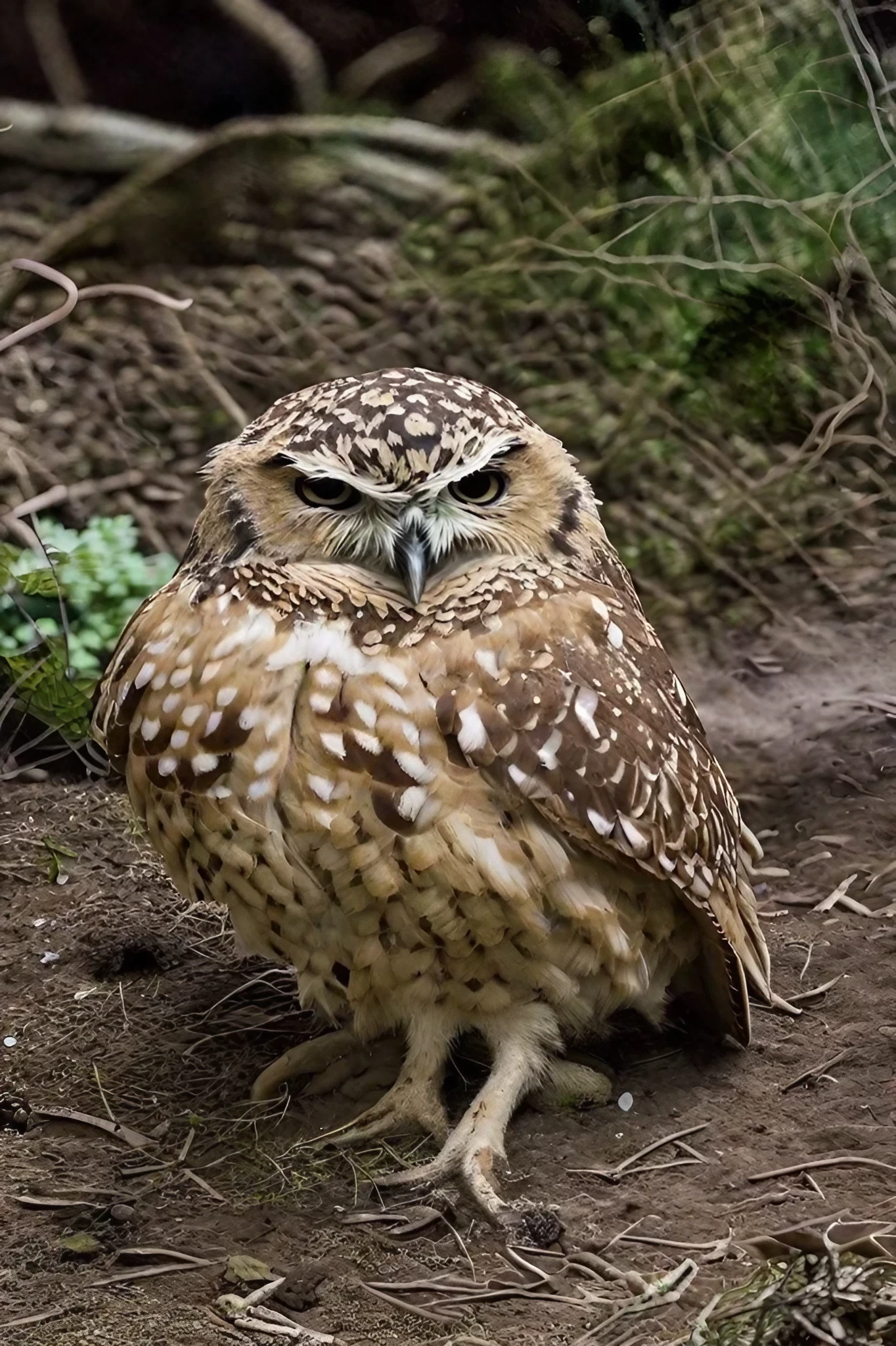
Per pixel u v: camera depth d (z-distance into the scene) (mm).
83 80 14758
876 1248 5035
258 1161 5918
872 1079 6293
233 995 7074
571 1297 5164
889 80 12555
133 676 5781
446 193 13508
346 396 5555
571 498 5871
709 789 6164
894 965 7172
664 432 11766
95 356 12188
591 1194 5680
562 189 13133
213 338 12547
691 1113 6133
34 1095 6391
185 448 11578
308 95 14531
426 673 5449
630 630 6094
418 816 5395
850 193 11570
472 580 5574
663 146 12930
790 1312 4773
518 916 5539
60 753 9406
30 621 9672
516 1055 5965
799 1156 5848
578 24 14141
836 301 11867
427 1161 5840
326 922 5680
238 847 5582
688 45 12992
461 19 14391
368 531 5445
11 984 7191
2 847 8391
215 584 5660
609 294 12352
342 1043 6410
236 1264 5301
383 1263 5352
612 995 6012
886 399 11734
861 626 10516
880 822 8484
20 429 11477
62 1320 5074
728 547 11133
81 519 10906
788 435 11812
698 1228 5469
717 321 11984
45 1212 5637
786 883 8102
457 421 5445
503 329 12547
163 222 13250
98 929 7562
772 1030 6691
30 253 13109
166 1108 6289
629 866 5688
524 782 5453
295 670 5453
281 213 13469
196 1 14641
